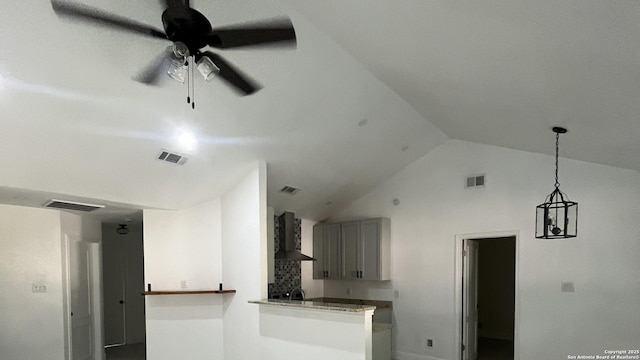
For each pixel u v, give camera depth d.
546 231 4.29
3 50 2.53
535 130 4.07
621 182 4.49
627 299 4.38
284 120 4.21
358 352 3.59
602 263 4.55
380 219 6.25
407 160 6.09
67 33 2.58
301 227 7.18
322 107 4.22
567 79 2.65
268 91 3.72
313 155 5.07
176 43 2.16
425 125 5.29
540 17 2.01
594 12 1.84
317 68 3.64
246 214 4.82
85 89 3.02
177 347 5.02
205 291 4.75
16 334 4.64
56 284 4.90
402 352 6.11
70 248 5.18
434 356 5.77
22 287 4.72
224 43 2.24
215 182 4.84
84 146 3.54
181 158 4.22
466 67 2.98
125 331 7.40
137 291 7.59
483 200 5.50
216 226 5.17
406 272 6.16
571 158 4.80
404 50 3.03
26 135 3.21
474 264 6.04
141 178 4.28
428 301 5.90
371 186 6.55
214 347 4.99
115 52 2.81
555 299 4.82
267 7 2.87
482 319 7.82
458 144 5.79
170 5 1.99
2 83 2.73
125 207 5.03
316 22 3.04
